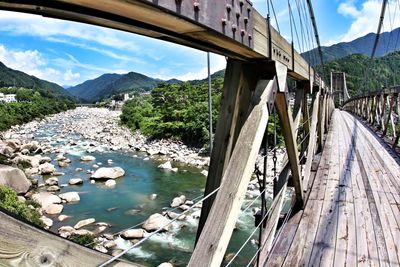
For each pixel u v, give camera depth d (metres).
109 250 7.67
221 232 1.04
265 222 2.41
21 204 8.99
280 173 3.01
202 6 0.83
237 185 1.12
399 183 4.12
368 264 2.24
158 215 9.22
